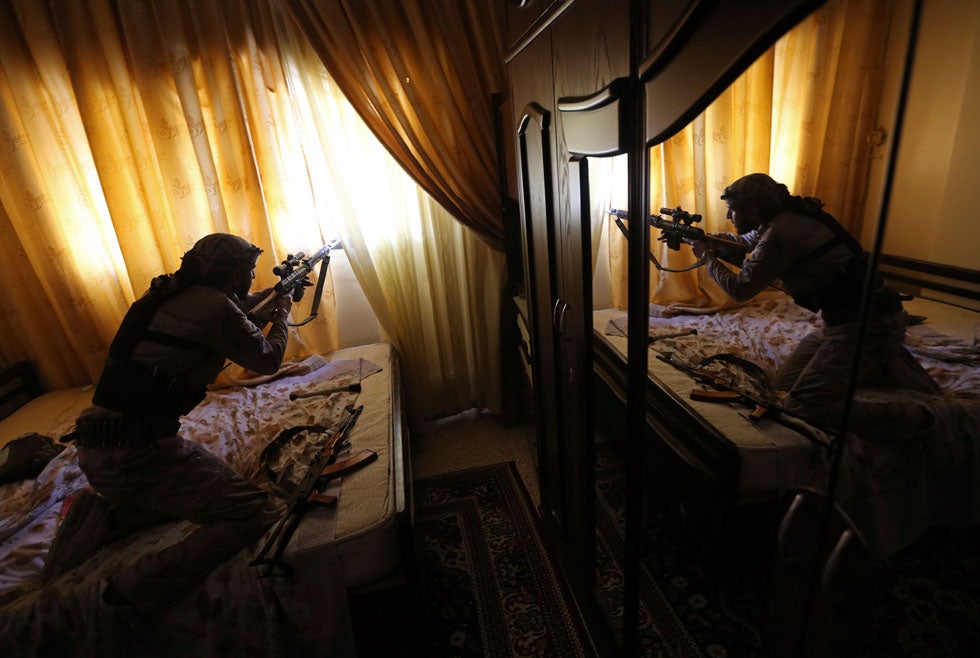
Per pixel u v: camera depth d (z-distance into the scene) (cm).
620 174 179
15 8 194
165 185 212
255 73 212
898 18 70
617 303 197
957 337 51
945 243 48
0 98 201
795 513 73
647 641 129
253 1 207
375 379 222
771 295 149
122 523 138
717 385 128
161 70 203
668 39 63
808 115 89
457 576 172
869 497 58
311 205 237
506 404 266
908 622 55
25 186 210
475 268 257
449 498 214
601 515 186
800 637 63
